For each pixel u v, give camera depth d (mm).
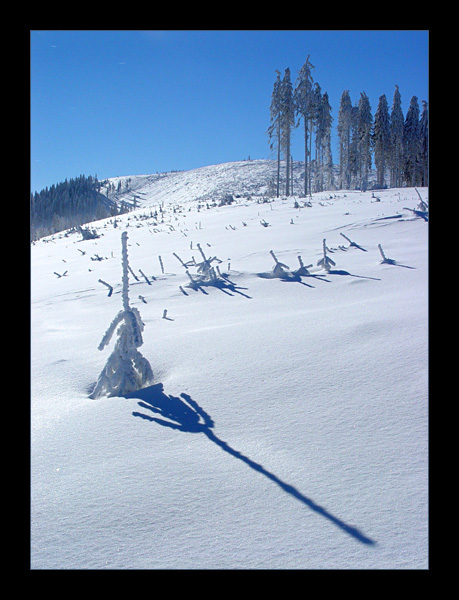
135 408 5434
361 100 55281
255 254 18078
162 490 3656
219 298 12625
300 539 2949
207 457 4125
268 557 2814
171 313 11406
